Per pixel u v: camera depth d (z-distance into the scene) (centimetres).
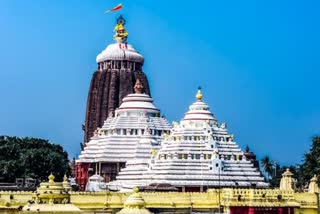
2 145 19912
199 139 18125
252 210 12131
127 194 12800
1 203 9644
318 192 13838
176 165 17488
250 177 17838
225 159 18000
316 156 16350
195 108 19150
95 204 12506
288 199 12438
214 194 13238
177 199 13150
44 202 8538
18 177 18925
